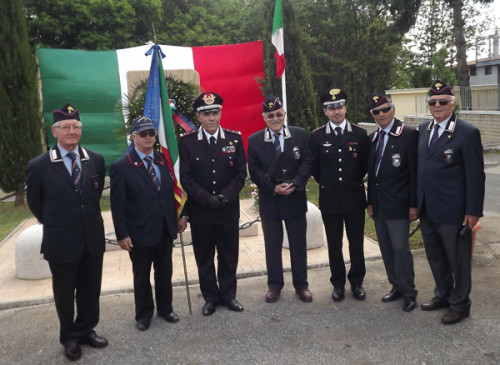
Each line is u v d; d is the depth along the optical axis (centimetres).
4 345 377
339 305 425
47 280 520
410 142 400
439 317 388
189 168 413
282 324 391
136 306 395
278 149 430
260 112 1045
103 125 1010
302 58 1012
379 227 420
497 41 2589
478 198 360
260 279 506
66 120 333
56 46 1947
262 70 1039
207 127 409
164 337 377
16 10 930
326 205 429
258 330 382
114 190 373
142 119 374
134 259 387
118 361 342
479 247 564
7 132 940
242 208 855
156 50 418
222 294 430
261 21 2044
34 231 532
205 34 2305
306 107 1015
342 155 421
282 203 429
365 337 361
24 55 936
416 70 2697
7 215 923
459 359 321
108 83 1009
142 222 379
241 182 421
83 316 365
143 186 378
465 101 1933
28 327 409
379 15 2178
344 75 2198
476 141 361
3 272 552
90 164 353
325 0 2138
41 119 989
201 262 421
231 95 1028
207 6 2500
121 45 2003
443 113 368
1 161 953
